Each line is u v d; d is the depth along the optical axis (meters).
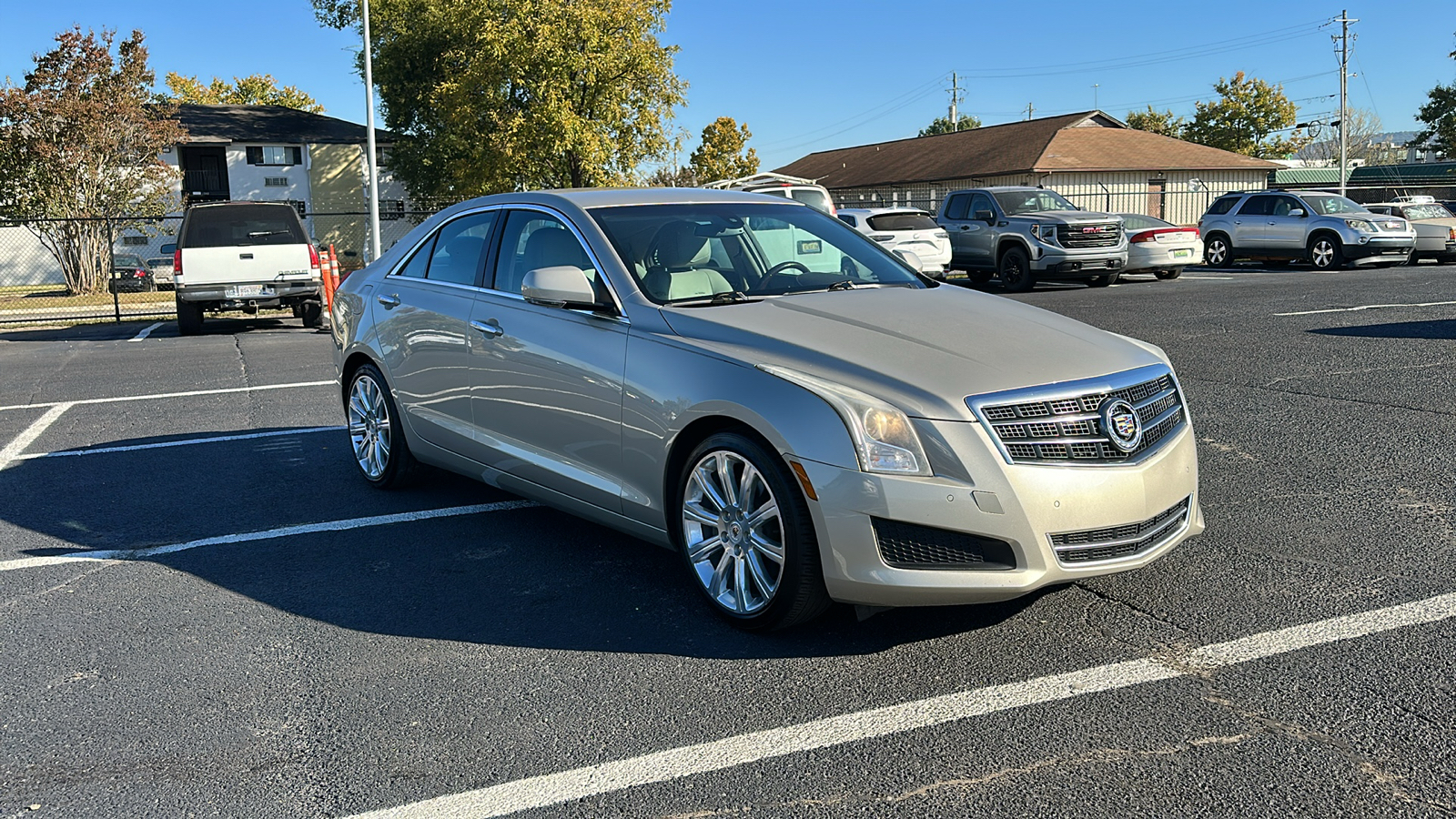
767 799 2.73
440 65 44.31
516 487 4.86
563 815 2.69
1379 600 3.86
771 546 3.65
